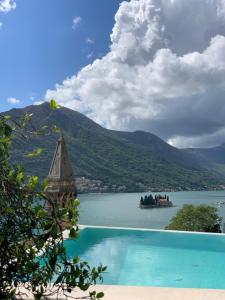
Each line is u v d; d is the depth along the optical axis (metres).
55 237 3.38
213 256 15.30
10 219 3.33
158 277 12.33
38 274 3.50
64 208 3.53
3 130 3.40
